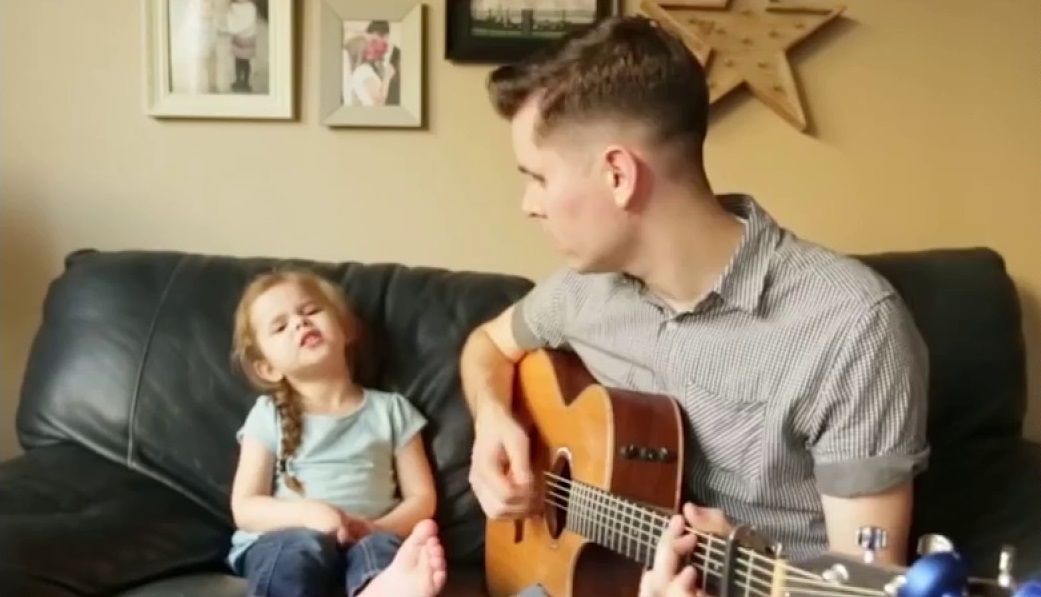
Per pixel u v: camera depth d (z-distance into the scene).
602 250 1.49
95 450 2.00
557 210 1.48
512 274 2.34
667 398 1.54
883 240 2.34
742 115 2.32
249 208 2.38
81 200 2.38
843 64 2.31
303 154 2.36
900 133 2.32
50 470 1.90
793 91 2.28
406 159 2.36
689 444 1.53
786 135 2.32
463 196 2.36
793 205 2.34
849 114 2.32
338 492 1.94
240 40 2.32
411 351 2.05
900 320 1.41
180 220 2.38
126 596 1.67
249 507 1.88
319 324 1.99
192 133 2.37
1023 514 1.68
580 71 1.45
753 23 2.27
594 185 1.46
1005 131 2.32
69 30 2.35
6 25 2.35
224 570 1.87
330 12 2.30
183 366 2.03
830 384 1.40
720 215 1.50
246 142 2.36
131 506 1.87
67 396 2.02
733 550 1.22
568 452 1.65
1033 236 2.33
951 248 2.25
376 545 1.78
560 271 1.84
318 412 2.00
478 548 1.98
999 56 2.30
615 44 1.46
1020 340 2.03
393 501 1.98
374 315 2.08
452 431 2.01
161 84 2.34
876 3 2.30
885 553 1.31
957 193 2.33
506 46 2.29
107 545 1.73
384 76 2.32
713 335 1.50
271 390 2.01
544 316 1.82
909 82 2.31
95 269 2.11
